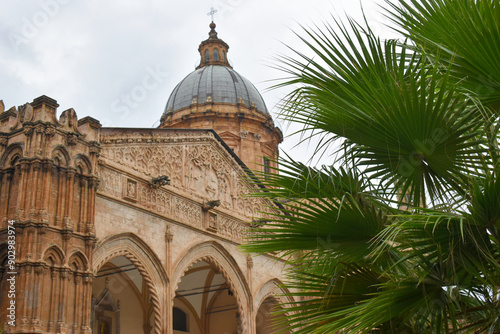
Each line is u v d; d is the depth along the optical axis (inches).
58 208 999.6
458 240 342.6
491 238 343.9
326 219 390.6
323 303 403.5
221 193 1603.1
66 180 1035.3
